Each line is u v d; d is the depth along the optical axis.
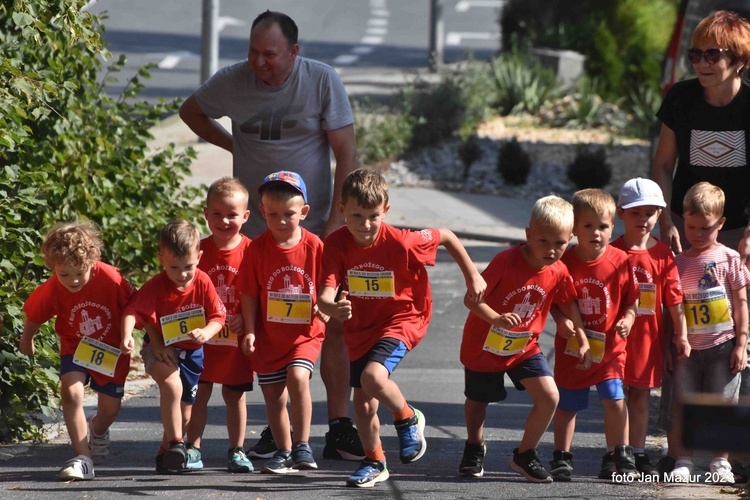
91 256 17.77
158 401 25.80
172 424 18.25
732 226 19.47
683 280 18.73
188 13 125.94
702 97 19.11
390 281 17.59
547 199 17.53
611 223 18.06
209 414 24.86
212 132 22.50
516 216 53.34
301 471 18.84
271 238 18.45
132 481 17.83
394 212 52.84
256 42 20.22
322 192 21.28
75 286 17.88
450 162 63.66
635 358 18.59
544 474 17.95
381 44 115.50
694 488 17.39
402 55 108.31
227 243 19.14
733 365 18.50
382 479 17.64
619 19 81.50
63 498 16.44
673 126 19.47
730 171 19.14
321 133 21.09
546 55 78.94
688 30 55.44
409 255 17.56
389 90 80.94
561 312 18.36
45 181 23.19
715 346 18.66
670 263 18.59
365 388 17.17
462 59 103.00
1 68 21.64
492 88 74.88
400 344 17.52
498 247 48.03
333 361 20.25
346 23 126.25
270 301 18.39
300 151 20.94
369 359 17.38
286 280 18.34
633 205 18.31
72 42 25.03
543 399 17.73
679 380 18.77
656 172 19.88
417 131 66.12
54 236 17.70
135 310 18.02
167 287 18.19
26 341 18.66
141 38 109.94
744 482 18.16
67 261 17.55
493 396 18.31
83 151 27.89
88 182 27.77
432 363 30.50
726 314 18.61
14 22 22.95
